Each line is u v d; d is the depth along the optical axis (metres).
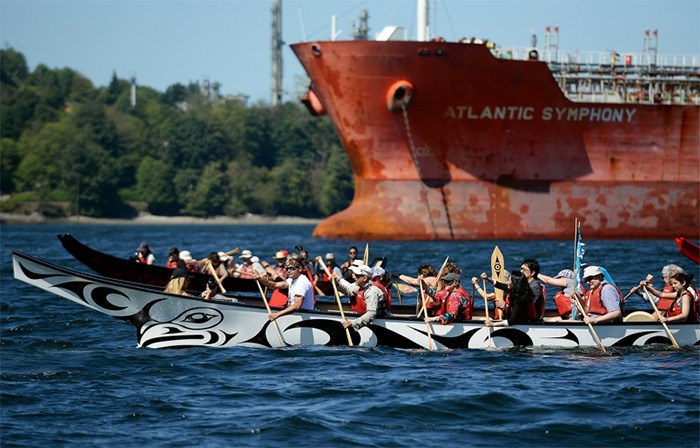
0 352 56.38
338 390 46.81
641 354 55.50
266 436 39.94
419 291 62.03
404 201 153.12
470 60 145.62
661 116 156.62
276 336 57.00
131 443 39.16
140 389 47.41
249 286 76.00
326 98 151.00
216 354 54.97
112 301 55.78
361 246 141.88
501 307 57.28
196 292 70.50
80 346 58.38
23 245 190.50
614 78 160.12
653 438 40.00
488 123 150.38
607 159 156.62
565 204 156.25
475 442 39.47
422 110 147.75
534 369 51.50
